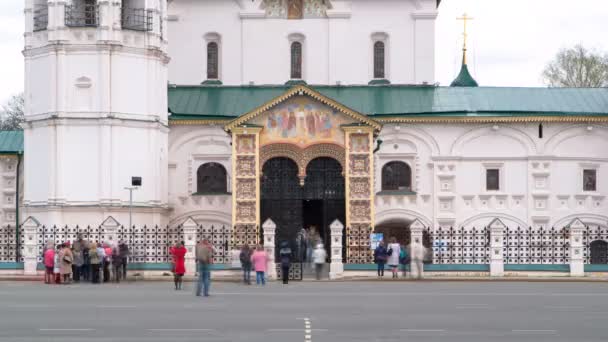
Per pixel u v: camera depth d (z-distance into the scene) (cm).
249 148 7288
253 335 3288
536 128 8056
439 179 8056
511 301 4556
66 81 7219
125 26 7356
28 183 7362
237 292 5166
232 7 8488
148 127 7381
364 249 7119
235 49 8481
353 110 7288
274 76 8481
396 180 8100
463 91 8375
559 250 7012
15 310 4091
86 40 7219
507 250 6688
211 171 8081
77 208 7181
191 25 8475
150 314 3931
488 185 8081
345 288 5481
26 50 7381
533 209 8038
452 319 3759
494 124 8044
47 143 7238
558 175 8050
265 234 6488
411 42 8475
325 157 7381
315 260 6344
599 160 8081
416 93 8369
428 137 8069
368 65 8481
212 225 7806
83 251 6125
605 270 6406
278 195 7400
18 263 6444
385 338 3222
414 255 6312
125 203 7250
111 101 7225
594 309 4162
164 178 7631
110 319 3741
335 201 7375
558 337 3256
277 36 8488
